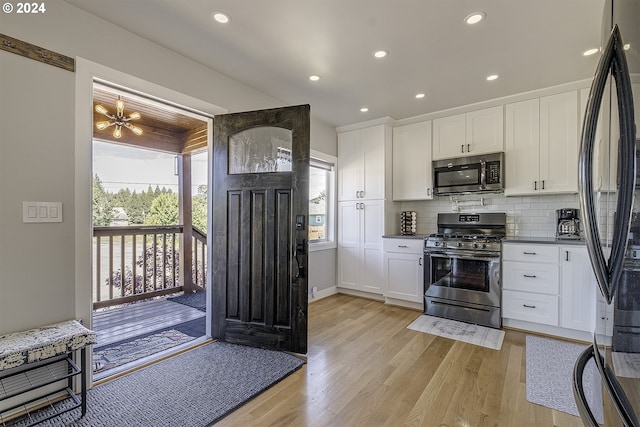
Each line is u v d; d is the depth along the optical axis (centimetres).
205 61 261
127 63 218
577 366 101
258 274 258
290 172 252
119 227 383
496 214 358
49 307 184
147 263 418
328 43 233
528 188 318
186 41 232
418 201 419
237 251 265
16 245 173
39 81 181
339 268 443
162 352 249
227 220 268
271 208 255
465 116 358
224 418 170
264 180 258
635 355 66
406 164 405
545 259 285
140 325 315
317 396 190
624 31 73
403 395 191
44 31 183
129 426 162
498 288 305
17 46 173
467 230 375
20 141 175
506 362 234
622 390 72
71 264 193
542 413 174
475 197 378
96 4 191
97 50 203
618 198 74
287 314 249
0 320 168
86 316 199
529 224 343
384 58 254
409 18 202
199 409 176
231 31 219
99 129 371
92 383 198
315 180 433
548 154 307
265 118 259
